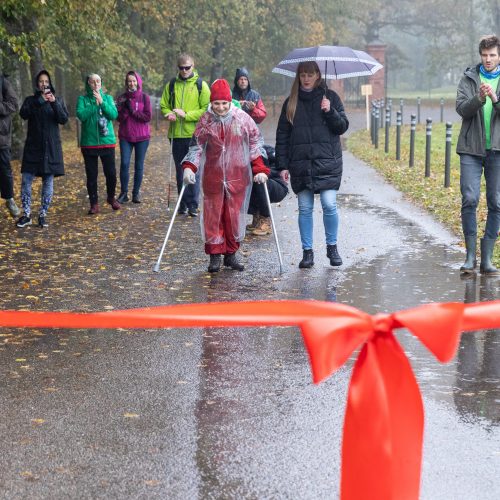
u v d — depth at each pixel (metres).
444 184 19.69
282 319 2.49
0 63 26.45
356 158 28.84
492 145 10.42
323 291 9.95
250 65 59.72
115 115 16.77
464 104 10.41
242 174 11.00
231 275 10.95
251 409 6.07
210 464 5.11
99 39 32.25
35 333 8.13
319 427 5.71
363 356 2.55
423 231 14.09
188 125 15.59
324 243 13.15
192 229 14.55
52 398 6.32
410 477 2.56
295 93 11.21
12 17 24.39
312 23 60.59
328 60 12.30
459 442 5.40
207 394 6.40
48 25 30.28
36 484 4.85
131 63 40.41
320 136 11.15
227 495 4.69
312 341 2.44
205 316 2.53
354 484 2.56
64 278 10.75
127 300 9.57
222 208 11.03
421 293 9.75
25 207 15.07
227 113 10.87
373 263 11.57
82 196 19.53
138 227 14.87
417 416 2.56
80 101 16.59
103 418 5.89
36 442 5.46
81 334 8.10
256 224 13.95
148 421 5.83
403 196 18.77
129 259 12.03
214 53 54.28
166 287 10.25
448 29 87.50
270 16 57.75
